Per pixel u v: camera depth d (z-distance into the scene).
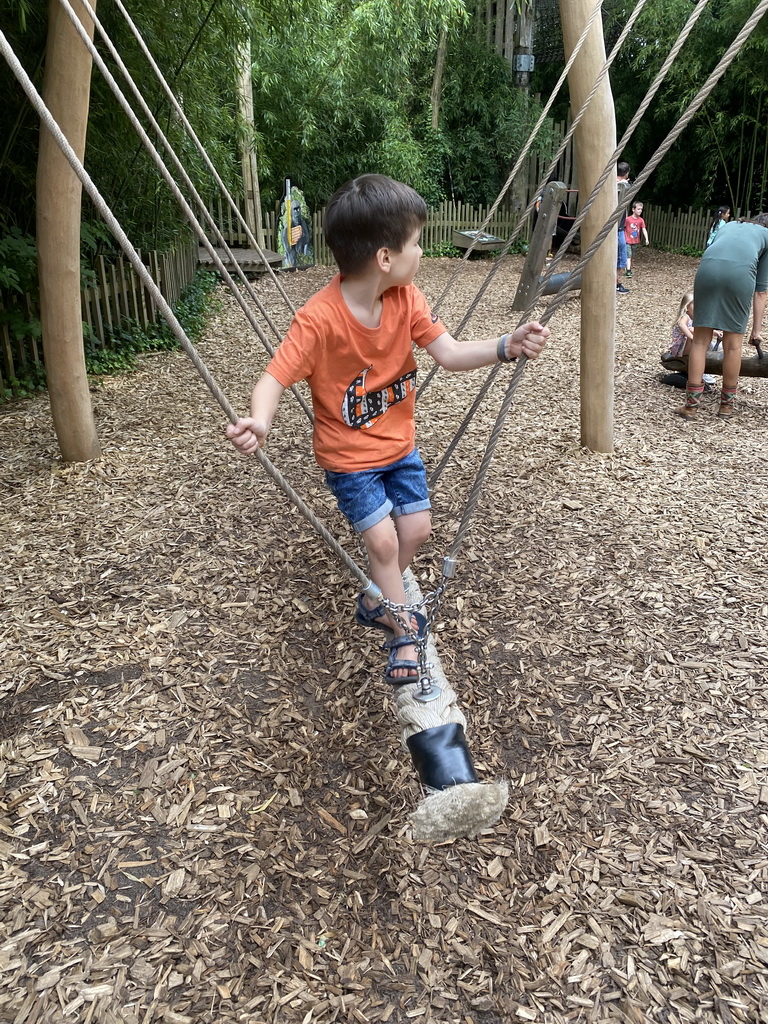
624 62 15.97
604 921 1.97
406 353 2.05
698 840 2.19
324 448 2.07
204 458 4.69
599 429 4.82
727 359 5.50
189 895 2.03
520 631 3.08
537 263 9.27
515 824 2.26
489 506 4.07
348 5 12.75
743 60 13.41
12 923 1.93
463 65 15.88
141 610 3.16
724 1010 1.76
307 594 3.30
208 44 7.72
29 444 4.88
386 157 14.61
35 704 2.64
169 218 8.75
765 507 4.12
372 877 2.11
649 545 3.71
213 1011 1.76
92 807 2.27
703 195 16.16
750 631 3.05
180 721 2.60
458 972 1.86
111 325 7.33
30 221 6.74
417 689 1.98
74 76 4.05
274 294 11.10
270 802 2.33
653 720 2.62
